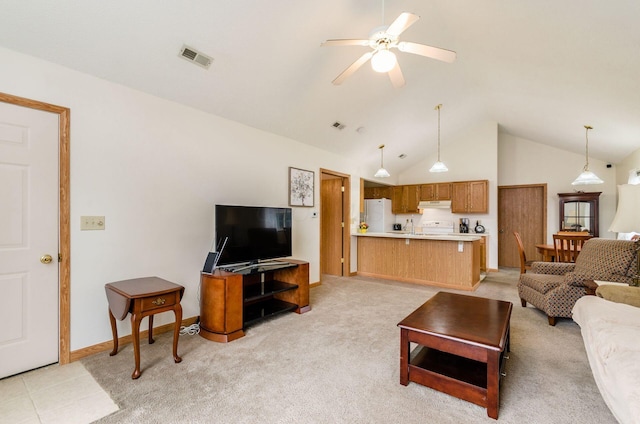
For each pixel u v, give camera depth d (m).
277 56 2.94
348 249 5.87
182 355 2.49
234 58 2.80
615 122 4.19
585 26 2.45
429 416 1.73
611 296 2.14
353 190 6.01
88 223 2.50
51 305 2.33
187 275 3.18
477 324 2.05
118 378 2.12
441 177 7.20
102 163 2.57
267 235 3.62
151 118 2.89
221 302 2.78
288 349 2.60
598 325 1.72
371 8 2.80
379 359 2.42
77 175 2.44
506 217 7.20
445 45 3.67
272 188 4.15
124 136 2.71
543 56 3.15
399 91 4.32
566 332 3.03
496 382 1.71
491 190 6.62
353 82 3.73
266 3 2.41
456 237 5.00
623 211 2.69
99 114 2.56
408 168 7.64
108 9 2.10
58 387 2.02
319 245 5.04
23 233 2.22
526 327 3.17
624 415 1.15
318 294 4.46
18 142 2.19
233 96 3.25
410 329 2.00
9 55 2.14
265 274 3.92
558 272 3.81
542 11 2.47
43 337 2.29
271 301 3.76
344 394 1.94
